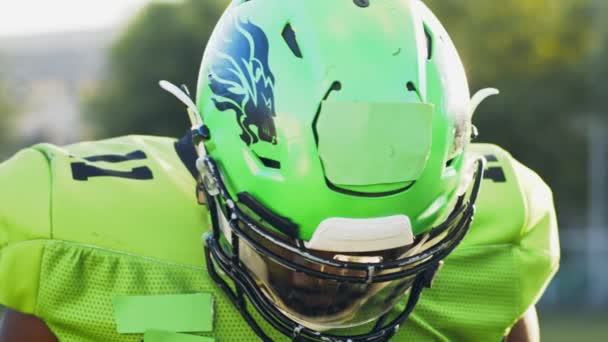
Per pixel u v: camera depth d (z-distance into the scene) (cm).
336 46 162
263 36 168
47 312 183
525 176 212
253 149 166
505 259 202
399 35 166
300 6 167
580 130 1662
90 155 197
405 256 169
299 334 175
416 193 162
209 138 173
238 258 173
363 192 158
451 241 177
